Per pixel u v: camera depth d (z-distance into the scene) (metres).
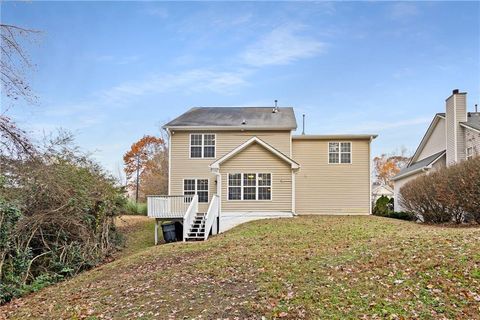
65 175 13.05
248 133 22.16
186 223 16.56
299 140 22.62
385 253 8.55
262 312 5.88
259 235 14.50
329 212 22.20
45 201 12.24
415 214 20.55
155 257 11.55
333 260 8.62
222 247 12.28
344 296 6.23
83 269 12.54
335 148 22.55
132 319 6.08
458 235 9.70
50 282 10.85
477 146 19.67
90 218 13.82
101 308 6.85
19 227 10.88
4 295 9.27
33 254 11.55
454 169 15.95
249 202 19.58
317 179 22.39
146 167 44.56
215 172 19.44
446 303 5.59
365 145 22.47
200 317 5.89
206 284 7.69
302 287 6.87
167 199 17.28
